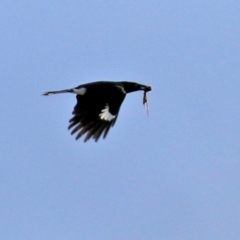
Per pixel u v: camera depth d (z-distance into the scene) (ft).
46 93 87.51
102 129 86.99
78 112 87.45
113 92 87.51
